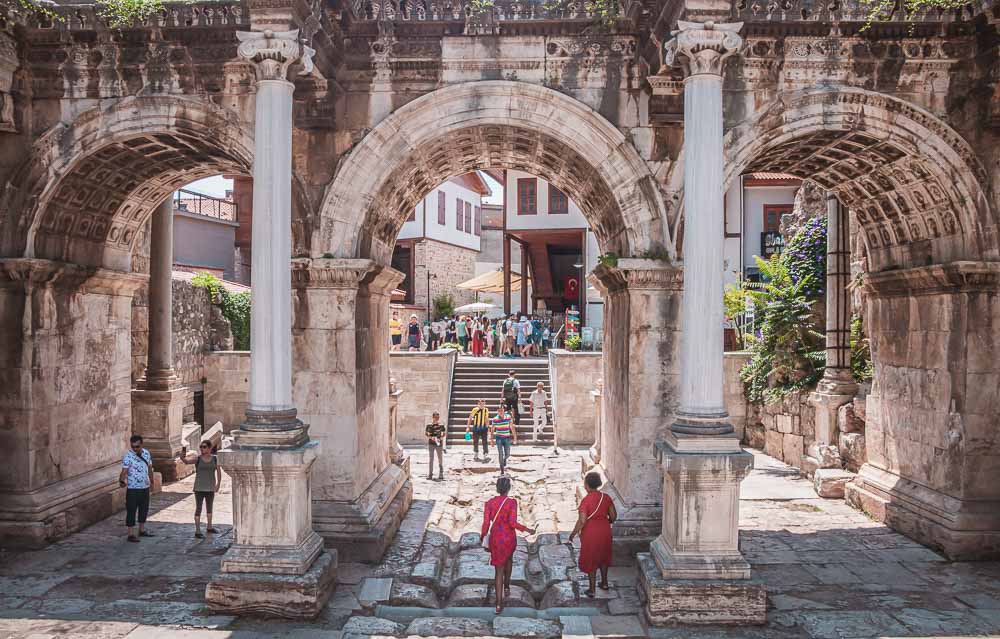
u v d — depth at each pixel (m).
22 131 9.04
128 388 11.67
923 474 9.74
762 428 16.38
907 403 10.13
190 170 10.86
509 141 9.98
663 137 8.92
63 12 8.73
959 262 8.61
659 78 8.52
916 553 9.09
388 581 7.99
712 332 7.11
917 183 9.27
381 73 8.98
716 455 6.87
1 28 8.48
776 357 15.09
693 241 7.14
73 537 9.59
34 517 9.14
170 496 11.95
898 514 9.97
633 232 8.91
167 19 8.72
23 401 9.23
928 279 9.33
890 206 10.15
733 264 26.53
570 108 8.88
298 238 8.92
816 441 13.57
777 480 13.28
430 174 10.72
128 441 11.68
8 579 8.03
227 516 10.73
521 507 12.26
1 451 9.28
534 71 8.97
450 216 40.22
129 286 11.31
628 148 8.84
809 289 15.09
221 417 18.16
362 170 8.91
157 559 8.74
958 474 8.98
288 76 7.45
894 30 8.55
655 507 8.75
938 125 8.66
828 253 13.10
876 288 10.74
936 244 9.51
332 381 8.80
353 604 7.37
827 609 7.31
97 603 7.33
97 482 10.53
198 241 27.00
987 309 8.80
